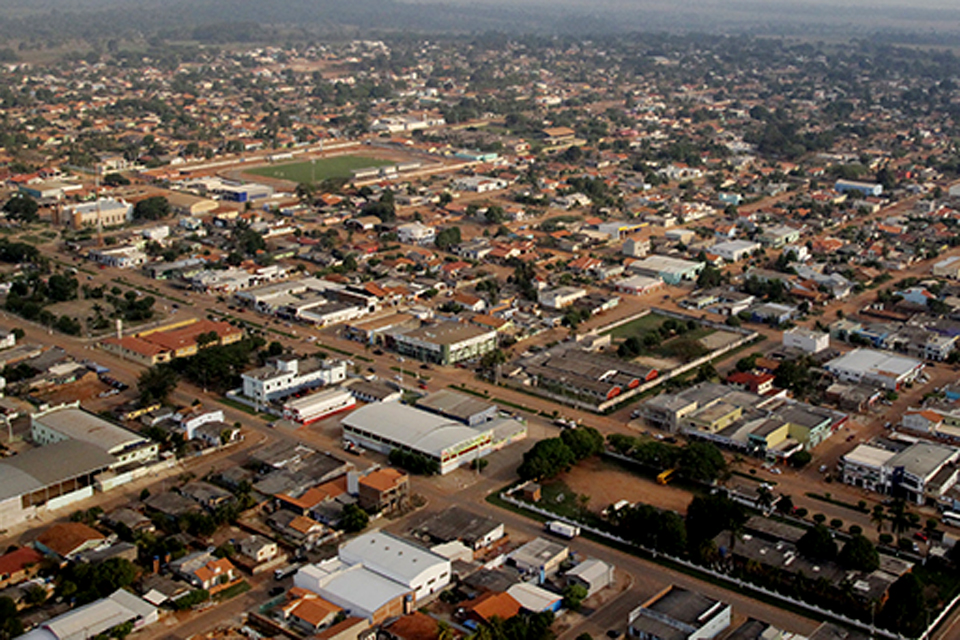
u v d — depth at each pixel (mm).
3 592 121500
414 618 116062
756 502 149750
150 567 130000
